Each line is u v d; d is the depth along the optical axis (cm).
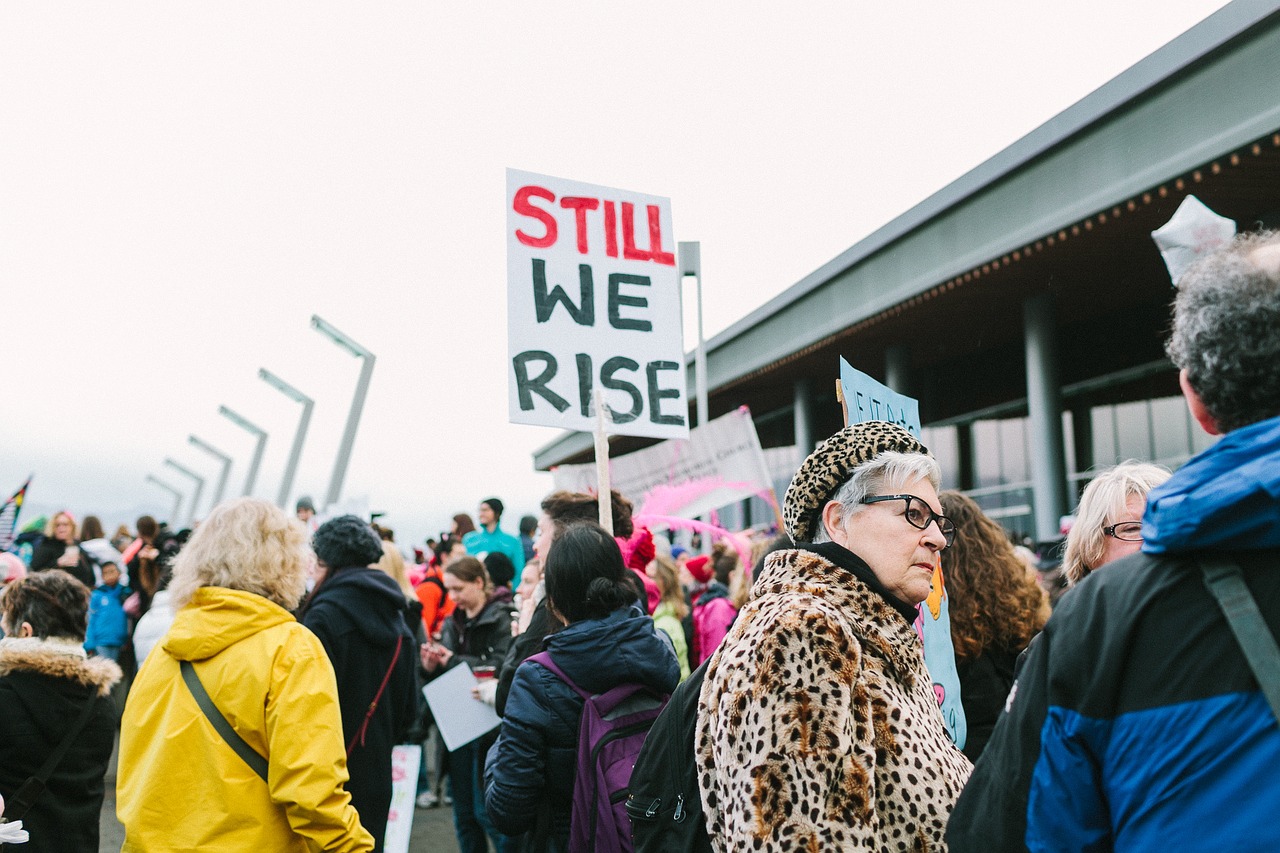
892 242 1780
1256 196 1216
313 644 277
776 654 171
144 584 1032
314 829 260
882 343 2202
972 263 1567
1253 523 109
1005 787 130
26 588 324
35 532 1262
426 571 905
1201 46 1070
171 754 260
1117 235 1407
